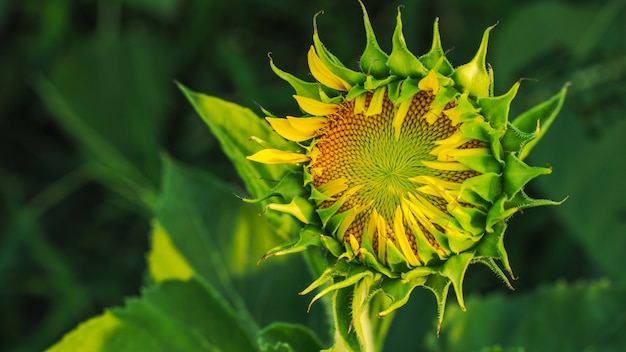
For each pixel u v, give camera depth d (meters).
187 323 4.95
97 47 7.27
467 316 5.50
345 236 3.78
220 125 4.11
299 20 7.27
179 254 5.16
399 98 3.65
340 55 7.07
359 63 3.71
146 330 4.91
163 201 5.17
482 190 3.58
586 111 6.48
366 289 3.67
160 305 4.94
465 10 7.06
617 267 6.22
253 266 5.17
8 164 7.49
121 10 7.43
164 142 7.27
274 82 7.38
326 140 3.80
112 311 4.88
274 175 4.05
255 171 4.05
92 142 7.14
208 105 4.12
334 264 3.71
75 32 7.42
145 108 7.19
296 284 5.16
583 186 6.36
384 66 3.68
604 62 6.56
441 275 3.64
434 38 3.58
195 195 5.19
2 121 7.52
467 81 3.61
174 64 7.33
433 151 3.67
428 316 6.03
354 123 3.79
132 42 7.30
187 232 5.16
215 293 4.94
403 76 3.67
